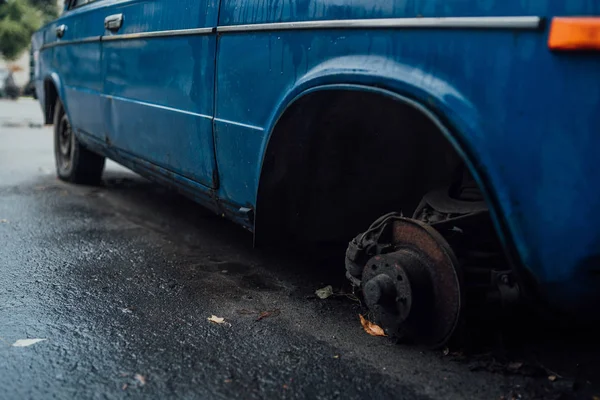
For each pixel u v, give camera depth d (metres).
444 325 2.43
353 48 2.45
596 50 1.83
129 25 4.30
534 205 2.01
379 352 2.59
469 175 2.62
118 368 2.45
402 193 3.08
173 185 4.13
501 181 2.05
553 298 2.12
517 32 1.97
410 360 2.51
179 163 3.81
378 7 2.35
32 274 3.57
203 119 3.43
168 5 3.75
